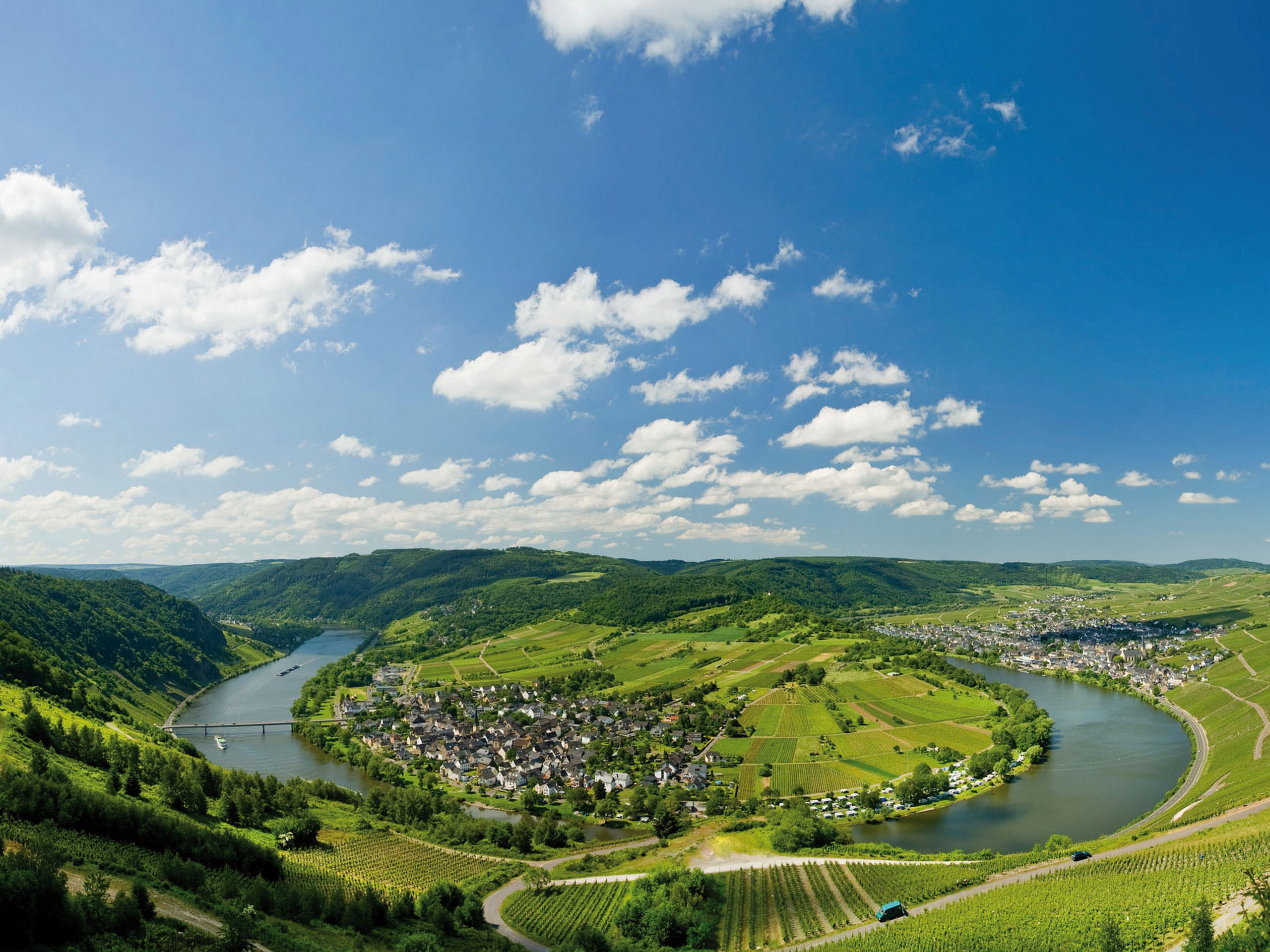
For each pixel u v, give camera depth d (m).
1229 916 80.25
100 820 100.06
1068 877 110.88
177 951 67.88
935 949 87.25
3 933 58.78
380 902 103.50
